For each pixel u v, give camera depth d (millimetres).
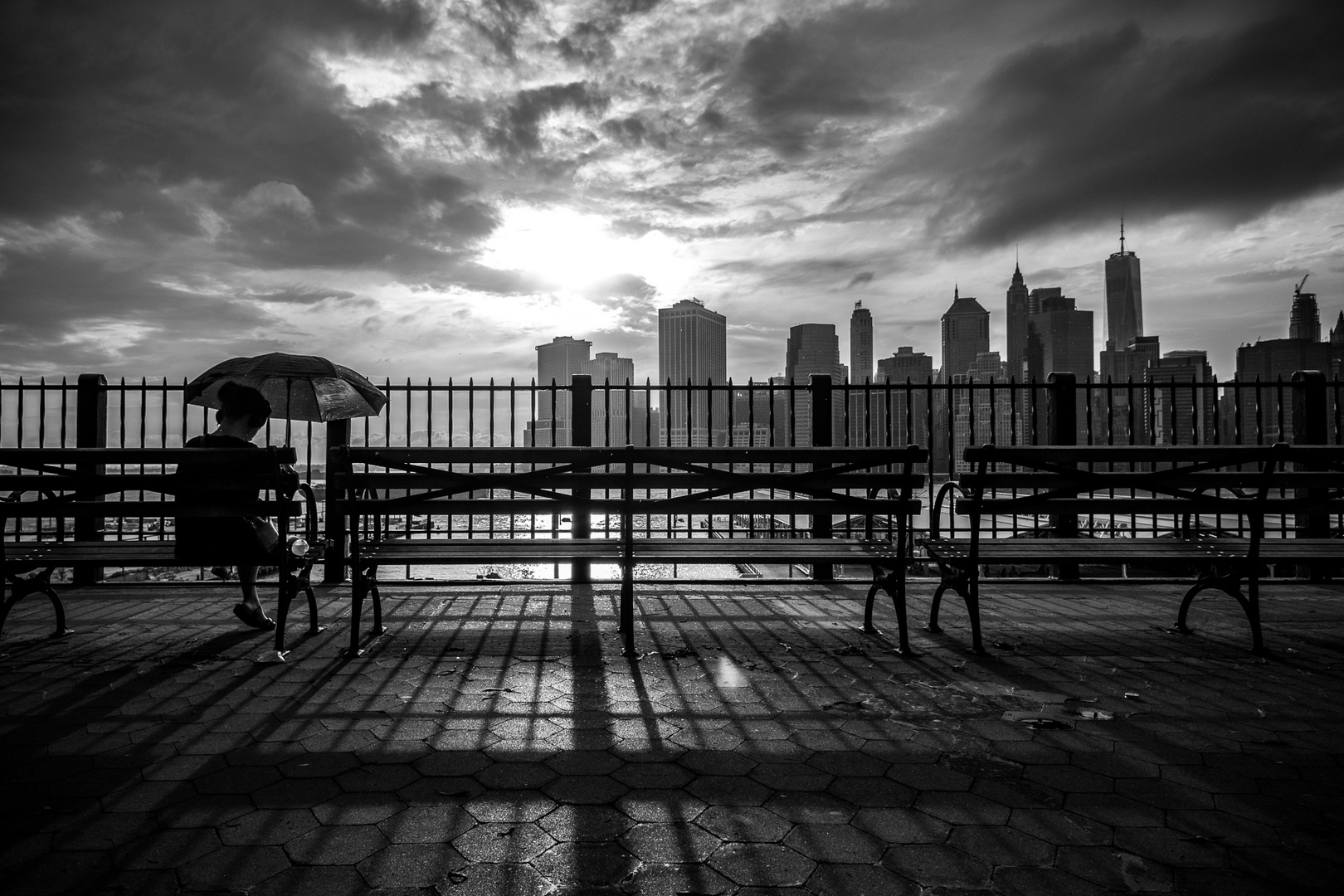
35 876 2002
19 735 3018
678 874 2031
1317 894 1939
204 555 4258
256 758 2797
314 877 2004
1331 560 4375
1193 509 4445
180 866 2055
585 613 5363
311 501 4797
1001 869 2059
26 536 7965
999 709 3375
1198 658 4246
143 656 4184
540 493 4262
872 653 4324
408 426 6527
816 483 4316
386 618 5172
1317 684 3768
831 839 2225
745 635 4750
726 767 2740
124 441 6414
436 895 1925
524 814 2371
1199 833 2264
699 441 18250
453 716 3252
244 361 5711
